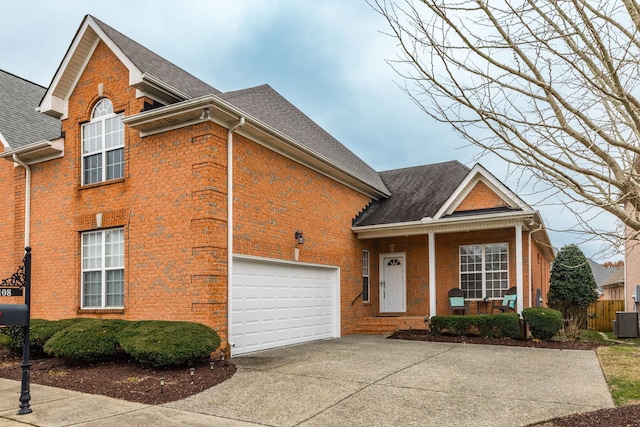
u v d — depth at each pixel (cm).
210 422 635
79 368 986
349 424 621
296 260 1380
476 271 1736
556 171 484
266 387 812
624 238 472
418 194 1928
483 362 1034
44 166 1387
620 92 441
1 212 1491
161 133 1159
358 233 1761
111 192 1233
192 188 1095
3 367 1037
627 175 469
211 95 1024
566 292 1888
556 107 470
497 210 1582
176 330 959
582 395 739
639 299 1877
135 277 1165
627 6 435
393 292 1884
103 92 1277
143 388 814
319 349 1245
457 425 611
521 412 658
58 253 1321
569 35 443
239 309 1155
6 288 690
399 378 874
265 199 1264
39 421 648
